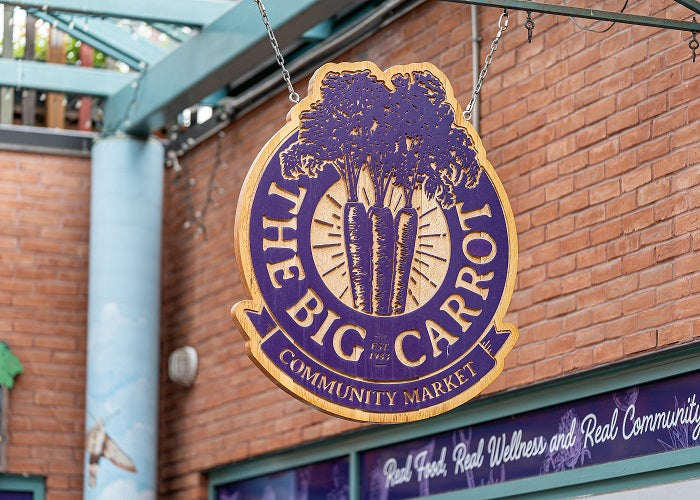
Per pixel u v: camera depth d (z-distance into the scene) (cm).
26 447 1004
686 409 641
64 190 1051
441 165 553
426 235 543
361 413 520
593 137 704
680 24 600
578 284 701
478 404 765
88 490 979
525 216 743
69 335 1031
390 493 834
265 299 513
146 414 995
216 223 1012
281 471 937
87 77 1005
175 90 931
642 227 666
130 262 1004
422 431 807
